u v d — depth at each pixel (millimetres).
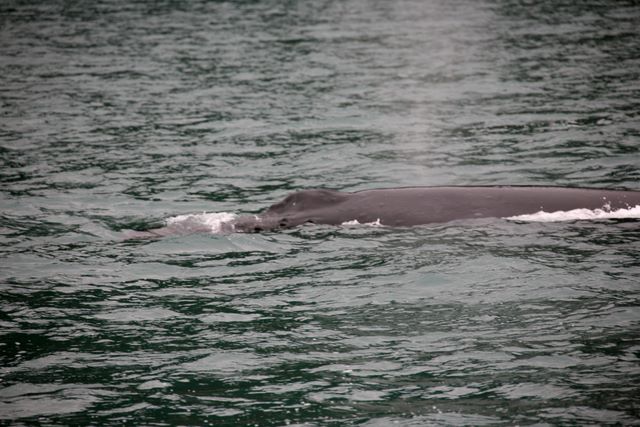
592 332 34188
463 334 34531
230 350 33844
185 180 58094
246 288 39812
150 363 32906
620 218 45594
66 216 50750
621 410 28625
